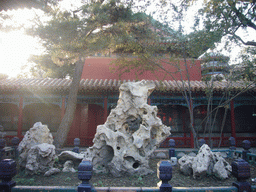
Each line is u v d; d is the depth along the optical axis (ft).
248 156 30.86
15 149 32.91
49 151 24.57
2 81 50.42
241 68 38.22
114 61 52.37
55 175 23.72
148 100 50.85
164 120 58.59
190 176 23.04
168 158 33.35
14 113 58.95
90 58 62.95
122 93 26.73
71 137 53.42
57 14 35.04
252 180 22.24
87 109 58.90
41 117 59.16
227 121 59.06
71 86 45.88
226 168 23.72
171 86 47.65
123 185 19.76
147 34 40.55
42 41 35.55
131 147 23.54
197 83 51.67
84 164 12.34
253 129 59.26
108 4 38.06
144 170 23.35
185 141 52.54
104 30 39.91
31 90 48.11
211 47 35.83
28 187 12.36
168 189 12.01
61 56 37.32
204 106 59.62
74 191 12.28
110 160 25.03
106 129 24.66
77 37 35.76
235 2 32.35
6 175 12.35
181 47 39.42
